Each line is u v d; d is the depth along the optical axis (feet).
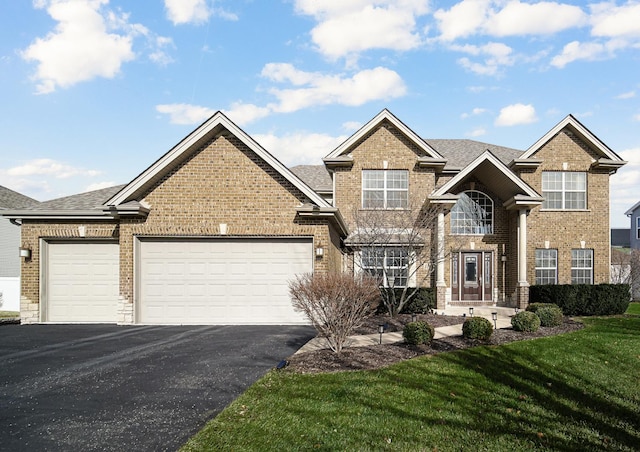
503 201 61.77
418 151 59.31
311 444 16.46
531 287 56.70
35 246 46.50
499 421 19.63
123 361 28.37
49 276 46.80
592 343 34.01
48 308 46.50
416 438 17.40
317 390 22.30
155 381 24.07
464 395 22.58
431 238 56.85
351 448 16.24
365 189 59.11
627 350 32.50
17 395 21.94
